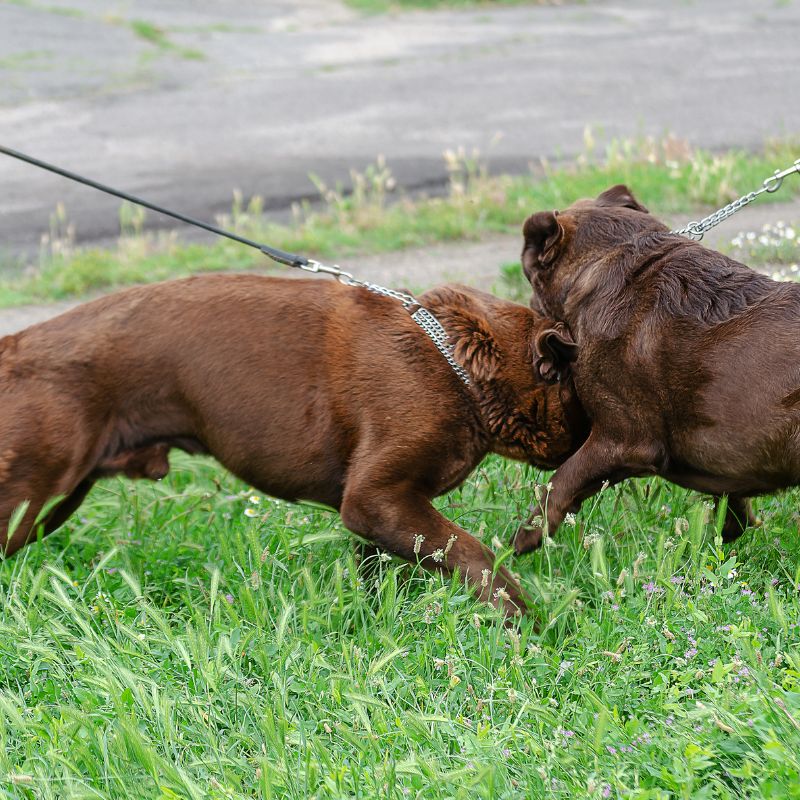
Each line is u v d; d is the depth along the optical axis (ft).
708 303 17.61
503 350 18.52
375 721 14.33
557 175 49.75
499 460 22.44
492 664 15.75
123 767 13.71
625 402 18.17
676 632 16.02
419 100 70.74
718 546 17.01
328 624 16.93
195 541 20.75
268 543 19.76
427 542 17.76
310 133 63.67
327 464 18.42
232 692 15.33
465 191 50.34
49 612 17.93
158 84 76.28
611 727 13.93
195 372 18.12
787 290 17.19
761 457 17.13
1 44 85.05
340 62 83.15
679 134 58.49
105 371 17.83
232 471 18.90
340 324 18.37
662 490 20.54
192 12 101.60
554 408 18.60
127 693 14.99
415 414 17.88
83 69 79.36
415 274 40.60
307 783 13.03
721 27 91.20
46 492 17.69
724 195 45.06
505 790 13.02
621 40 88.02
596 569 17.06
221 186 54.34
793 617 16.42
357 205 49.26
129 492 23.04
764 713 13.53
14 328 37.93
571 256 19.27
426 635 16.52
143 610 16.89
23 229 50.26
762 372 16.81
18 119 67.72
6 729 14.82
